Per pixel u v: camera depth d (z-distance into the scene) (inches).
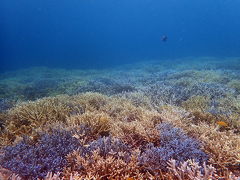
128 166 134.3
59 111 237.6
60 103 261.0
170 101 308.3
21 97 473.4
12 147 156.1
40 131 182.7
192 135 186.7
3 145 176.9
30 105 247.6
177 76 586.9
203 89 371.6
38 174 125.2
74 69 1417.3
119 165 135.3
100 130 191.3
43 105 245.3
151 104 301.7
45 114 225.8
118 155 147.8
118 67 1451.8
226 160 144.3
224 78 503.8
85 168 132.8
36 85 658.8
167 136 167.5
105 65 1815.9
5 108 305.6
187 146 153.3
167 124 187.8
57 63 2167.8
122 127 190.2
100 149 151.8
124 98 320.2
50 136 171.0
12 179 111.3
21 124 219.3
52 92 513.0
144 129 182.9
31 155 144.1
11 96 490.9
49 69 1387.8
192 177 116.7
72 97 318.7
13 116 230.7
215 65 885.2
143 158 140.5
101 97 311.7
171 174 127.4
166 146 156.0
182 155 144.6
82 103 276.4
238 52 2032.5
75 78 800.3
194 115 244.1
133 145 168.2
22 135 186.9
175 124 198.2
